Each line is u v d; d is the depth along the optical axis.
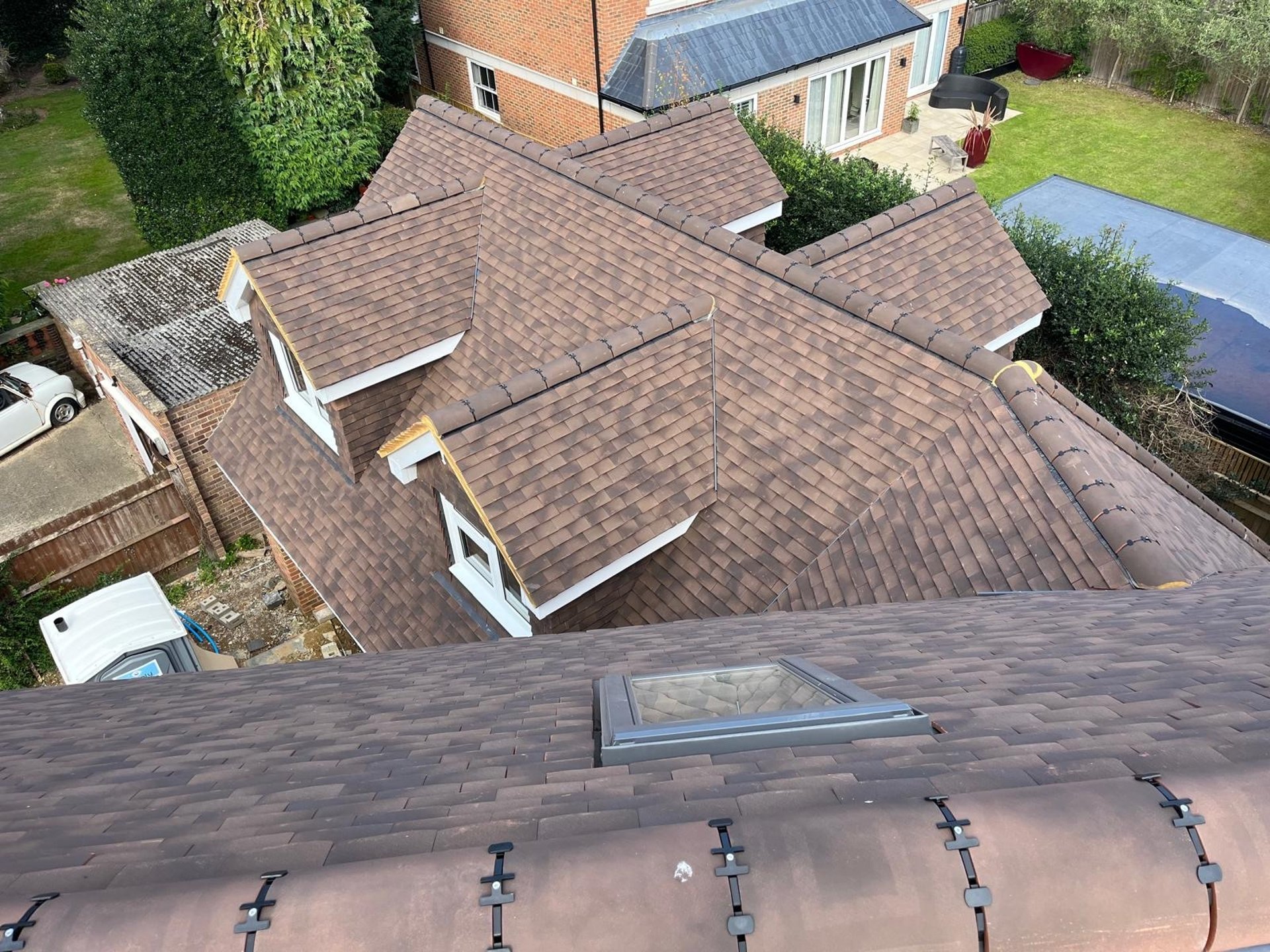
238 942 2.17
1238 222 25.05
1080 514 7.25
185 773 4.18
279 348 12.18
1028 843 2.31
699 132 14.38
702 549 9.05
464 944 2.17
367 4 29.09
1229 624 5.12
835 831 2.34
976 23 34.41
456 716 4.71
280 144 24.16
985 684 4.17
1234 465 16.16
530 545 8.10
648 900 2.21
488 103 31.30
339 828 2.91
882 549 8.05
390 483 11.52
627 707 3.77
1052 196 22.97
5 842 3.29
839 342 9.41
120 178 30.78
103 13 21.17
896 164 28.69
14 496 19.05
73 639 13.99
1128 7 30.81
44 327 21.33
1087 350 15.80
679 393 9.49
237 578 17.69
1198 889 2.29
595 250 11.45
